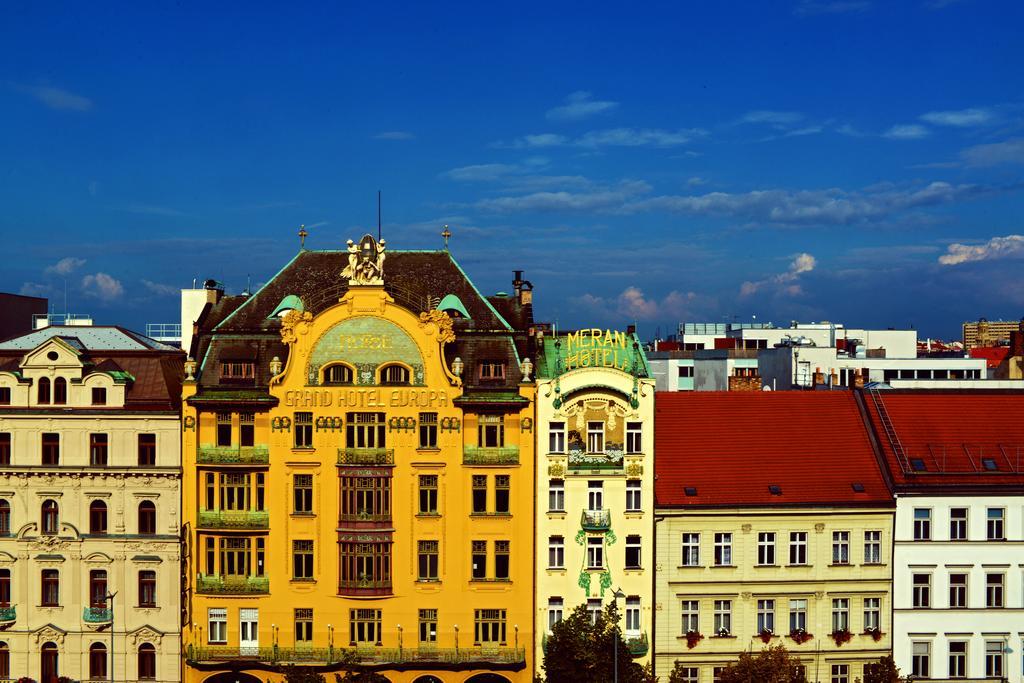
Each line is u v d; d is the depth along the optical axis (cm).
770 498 7131
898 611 7156
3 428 7050
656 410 7562
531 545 7088
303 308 7506
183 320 8838
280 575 7050
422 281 7788
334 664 6969
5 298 9438
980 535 7194
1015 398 7756
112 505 7044
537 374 7262
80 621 7038
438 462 7056
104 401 7094
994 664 7194
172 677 7025
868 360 12512
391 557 7069
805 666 7106
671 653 7075
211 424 7081
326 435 7056
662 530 7088
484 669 7031
